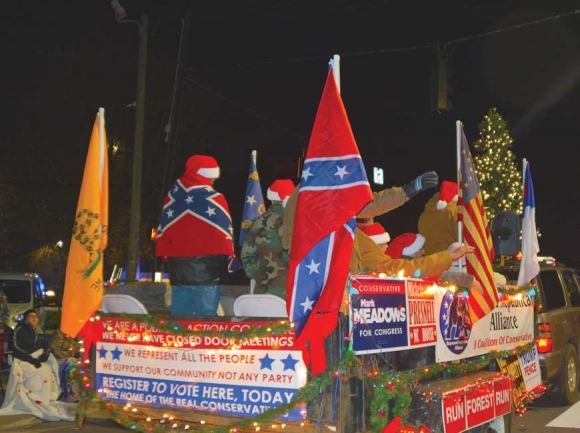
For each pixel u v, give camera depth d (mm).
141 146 17094
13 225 28203
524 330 7648
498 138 24125
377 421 4523
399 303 4996
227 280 11641
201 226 5590
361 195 4488
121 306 5375
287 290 4496
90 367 5434
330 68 4785
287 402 4445
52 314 23953
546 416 9758
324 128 4668
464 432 5879
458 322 5973
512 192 23859
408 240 6305
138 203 16875
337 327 4391
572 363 10750
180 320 4938
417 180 5852
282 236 5254
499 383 6332
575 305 11211
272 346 4539
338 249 4453
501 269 10492
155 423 4988
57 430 9164
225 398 4688
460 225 6688
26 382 9914
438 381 5785
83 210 5695
